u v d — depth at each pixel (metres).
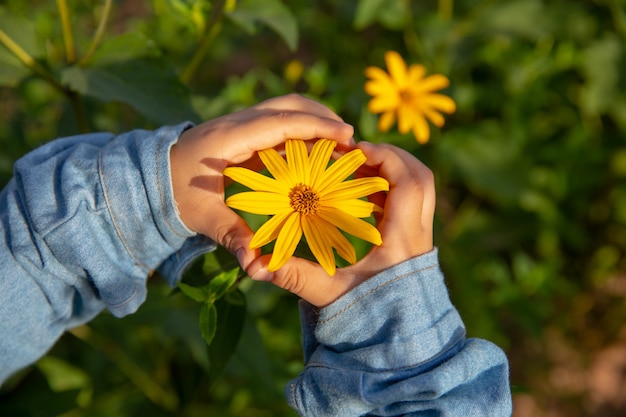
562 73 1.05
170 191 0.50
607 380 1.11
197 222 0.51
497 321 0.96
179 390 0.84
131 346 0.80
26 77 0.67
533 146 1.05
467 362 0.49
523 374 1.08
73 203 0.50
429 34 1.03
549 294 0.93
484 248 1.03
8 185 0.54
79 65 0.66
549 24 1.01
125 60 0.66
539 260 1.07
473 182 0.98
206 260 0.58
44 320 0.53
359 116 0.80
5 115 1.06
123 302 0.52
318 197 0.51
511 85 1.03
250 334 0.68
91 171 0.51
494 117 1.06
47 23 0.86
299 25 1.12
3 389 0.76
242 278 0.58
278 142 0.52
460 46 1.02
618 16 1.02
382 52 1.10
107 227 0.51
